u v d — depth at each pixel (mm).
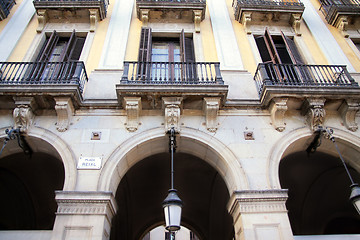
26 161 8008
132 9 10148
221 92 6449
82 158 5836
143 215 10672
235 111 6863
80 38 9055
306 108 6676
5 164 7848
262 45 9164
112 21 9539
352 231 9141
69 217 4961
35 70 6926
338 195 9078
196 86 6406
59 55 8562
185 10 9555
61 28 9203
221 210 9992
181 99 6465
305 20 10211
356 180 8375
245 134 6434
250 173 5793
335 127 6637
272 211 5215
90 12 9266
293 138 6398
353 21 10047
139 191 9867
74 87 6230
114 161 5848
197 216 10758
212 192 9742
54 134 6160
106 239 5086
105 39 8789
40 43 8672
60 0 9289
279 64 7434
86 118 6559
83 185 5445
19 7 9781
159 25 9516
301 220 9570
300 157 8109
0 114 6426
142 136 6266
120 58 8219
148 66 7504
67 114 6332
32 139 6227
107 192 5230
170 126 6285
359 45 9820
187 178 9531
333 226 9516
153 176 9367
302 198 9539
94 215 5008
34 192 9031
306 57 8852
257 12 9766
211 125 6520
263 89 6668
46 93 6195
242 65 8273
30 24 9281
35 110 6449
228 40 9070
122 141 6172
